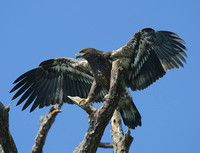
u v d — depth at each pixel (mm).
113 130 11914
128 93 12141
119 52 12430
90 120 9047
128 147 10469
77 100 9266
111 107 8930
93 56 12883
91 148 9094
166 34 12156
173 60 12328
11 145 9039
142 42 12133
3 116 8484
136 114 12484
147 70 12734
